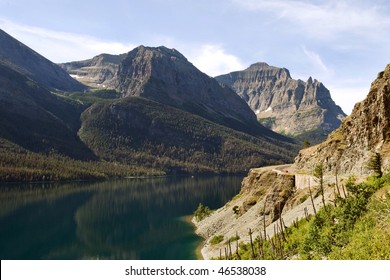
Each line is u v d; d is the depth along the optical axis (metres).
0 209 169.12
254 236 81.94
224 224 110.56
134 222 146.12
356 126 89.00
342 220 48.88
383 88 80.62
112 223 145.00
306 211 69.19
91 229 134.88
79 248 108.62
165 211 168.38
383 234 37.09
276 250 58.75
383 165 70.19
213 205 180.75
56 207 180.12
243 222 98.94
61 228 136.25
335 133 102.62
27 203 188.25
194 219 143.88
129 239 118.25
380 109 80.06
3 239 118.44
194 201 196.75
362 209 49.50
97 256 98.75
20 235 124.25
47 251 105.44
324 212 57.50
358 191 54.66
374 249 35.38
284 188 92.88
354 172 79.44
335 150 92.88
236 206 115.88
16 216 155.62
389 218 41.31
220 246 90.81
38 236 123.81
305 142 148.12
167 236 118.81
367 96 86.19
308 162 105.75
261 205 100.94
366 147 80.62
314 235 49.81
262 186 113.00
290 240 59.47
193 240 110.12
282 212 86.56
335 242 45.78
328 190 74.12
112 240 117.81
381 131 77.94
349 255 38.09
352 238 43.28
